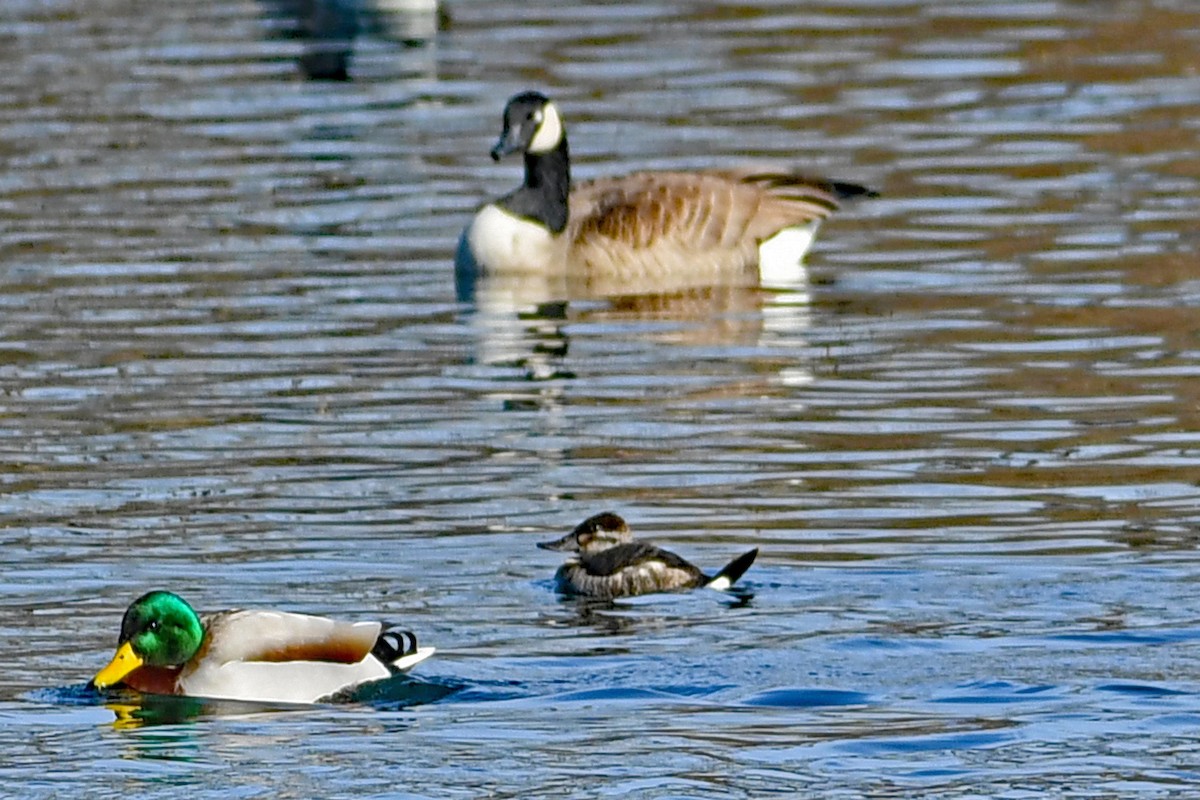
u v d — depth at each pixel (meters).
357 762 11.61
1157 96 31.91
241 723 12.30
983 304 22.27
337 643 12.80
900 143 29.47
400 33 39.09
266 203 26.86
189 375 19.98
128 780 11.39
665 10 40.19
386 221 26.17
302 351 20.88
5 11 41.81
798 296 23.23
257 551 15.19
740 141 29.62
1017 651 13.05
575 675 12.84
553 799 11.09
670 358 20.70
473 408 18.97
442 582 14.56
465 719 12.26
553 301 23.36
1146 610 13.73
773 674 12.80
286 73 35.41
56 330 21.45
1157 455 17.30
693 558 15.02
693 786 11.22
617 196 25.52
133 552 15.17
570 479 16.89
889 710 12.23
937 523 15.69
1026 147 29.06
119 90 33.78
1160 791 11.09
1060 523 15.61
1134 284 22.67
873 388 19.44
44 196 27.11
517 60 36.03
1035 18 38.22
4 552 15.17
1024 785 11.17
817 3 40.41
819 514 15.95
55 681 12.92
